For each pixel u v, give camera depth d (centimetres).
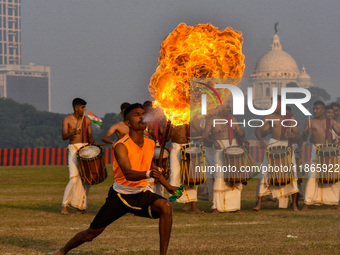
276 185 1328
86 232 723
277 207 1429
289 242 882
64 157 4225
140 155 686
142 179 664
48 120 15675
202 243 880
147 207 695
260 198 1341
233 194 1302
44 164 4181
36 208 1390
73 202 1266
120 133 1256
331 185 1350
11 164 4122
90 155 1242
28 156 4156
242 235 959
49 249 836
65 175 2817
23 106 16038
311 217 1206
